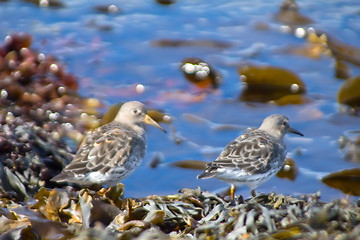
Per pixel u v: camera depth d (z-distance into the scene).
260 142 9.26
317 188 10.16
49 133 10.96
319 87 14.59
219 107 13.52
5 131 9.71
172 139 11.89
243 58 16.06
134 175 10.45
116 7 19.31
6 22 17.73
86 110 12.24
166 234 6.71
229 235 6.48
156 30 17.75
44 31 17.27
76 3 19.58
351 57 16.12
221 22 18.48
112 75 14.78
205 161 10.94
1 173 8.88
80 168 8.61
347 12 18.72
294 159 11.18
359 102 13.38
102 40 16.91
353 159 11.15
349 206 7.23
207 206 7.67
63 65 13.16
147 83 14.47
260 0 20.31
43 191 7.47
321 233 6.26
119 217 7.05
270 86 14.46
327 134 12.24
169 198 7.97
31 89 12.20
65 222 7.25
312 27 17.64
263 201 7.89
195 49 16.58
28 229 6.69
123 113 10.16
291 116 13.16
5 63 12.42
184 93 14.11
